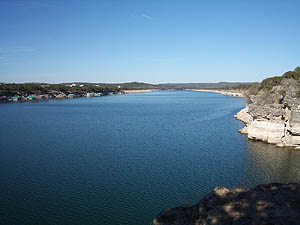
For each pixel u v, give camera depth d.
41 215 26.06
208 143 54.78
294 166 39.06
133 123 85.25
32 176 36.03
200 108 135.25
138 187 32.28
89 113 114.56
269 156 44.41
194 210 16.61
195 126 77.56
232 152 47.41
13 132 68.00
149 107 145.75
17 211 26.84
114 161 42.59
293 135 50.16
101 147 52.00
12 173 37.19
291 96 51.53
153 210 26.86
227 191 17.11
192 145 53.22
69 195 30.28
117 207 27.53
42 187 32.44
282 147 50.19
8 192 31.08
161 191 31.11
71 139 59.72
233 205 14.71
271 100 57.22
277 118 53.50
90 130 71.81
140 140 58.59
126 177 35.50
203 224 14.15
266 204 14.40
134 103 176.75
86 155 46.16
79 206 27.78
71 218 25.52
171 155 45.88
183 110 126.38
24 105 152.62
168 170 38.09
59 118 96.62
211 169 38.31
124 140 58.66
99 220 25.12
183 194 30.27
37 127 76.12
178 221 15.97
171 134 65.50
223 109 127.38
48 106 146.88
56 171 37.97
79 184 33.31
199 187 32.09
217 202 15.86
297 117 48.62
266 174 36.00
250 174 36.06
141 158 44.19
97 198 29.53
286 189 16.17
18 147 51.81
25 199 29.38
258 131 55.94
